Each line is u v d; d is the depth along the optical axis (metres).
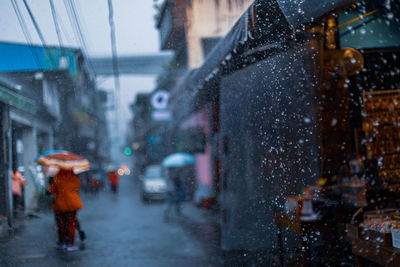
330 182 5.50
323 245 4.68
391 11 5.32
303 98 5.66
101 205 17.61
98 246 7.22
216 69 6.06
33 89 15.13
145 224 10.62
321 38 5.34
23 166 15.08
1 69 12.17
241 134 6.42
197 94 8.85
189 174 17.23
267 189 6.02
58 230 7.05
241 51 5.57
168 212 12.10
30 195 14.44
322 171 5.54
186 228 9.44
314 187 5.31
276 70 5.84
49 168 7.48
